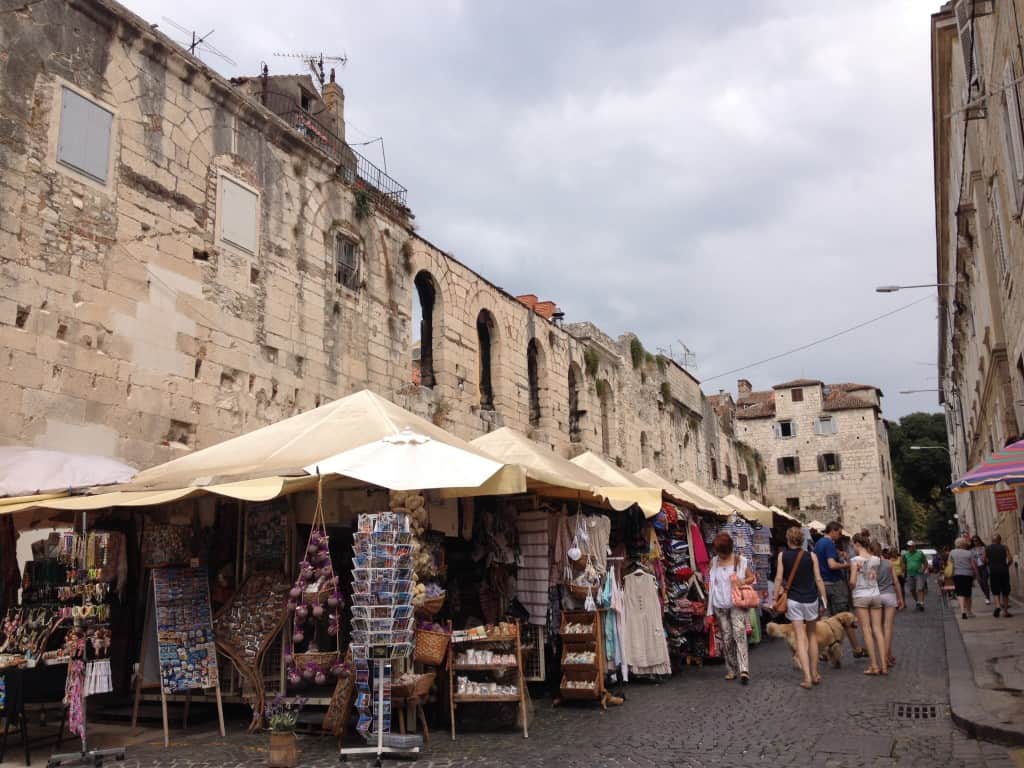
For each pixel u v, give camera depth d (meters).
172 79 14.61
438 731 8.75
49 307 12.03
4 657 7.59
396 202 20.73
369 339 18.97
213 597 9.77
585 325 31.75
